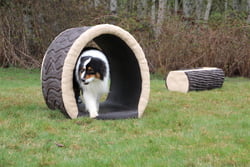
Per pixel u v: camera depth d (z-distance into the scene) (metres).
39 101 8.88
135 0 23.45
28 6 16.08
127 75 8.11
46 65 7.39
